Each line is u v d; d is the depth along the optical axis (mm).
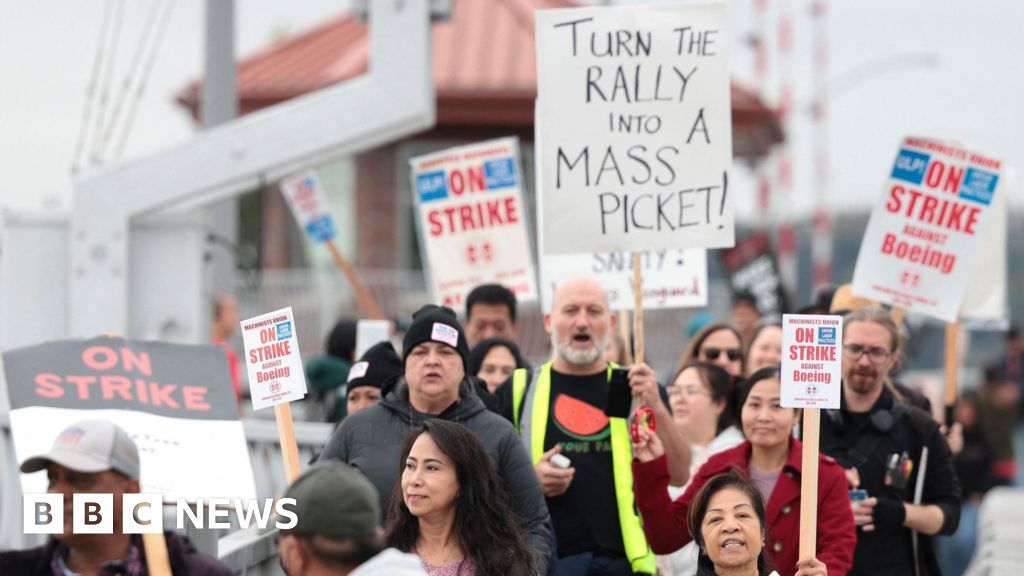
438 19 18188
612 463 11531
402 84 18078
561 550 11430
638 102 12211
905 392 14023
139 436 8422
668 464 11320
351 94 18141
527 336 29672
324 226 20562
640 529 11398
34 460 7273
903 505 11781
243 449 8609
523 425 11750
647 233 12156
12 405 8320
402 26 18000
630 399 11281
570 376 11805
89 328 18250
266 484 15898
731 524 9641
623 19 12242
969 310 16031
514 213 17797
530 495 10523
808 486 9867
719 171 12164
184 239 18656
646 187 12180
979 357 54906
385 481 10547
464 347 10719
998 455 28875
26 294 18406
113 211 18297
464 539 9633
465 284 17812
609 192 12188
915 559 12070
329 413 16719
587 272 15688
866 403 12078
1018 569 15219
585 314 11641
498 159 17781
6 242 18375
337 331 17844
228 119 23281
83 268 18281
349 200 38156
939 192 13766
